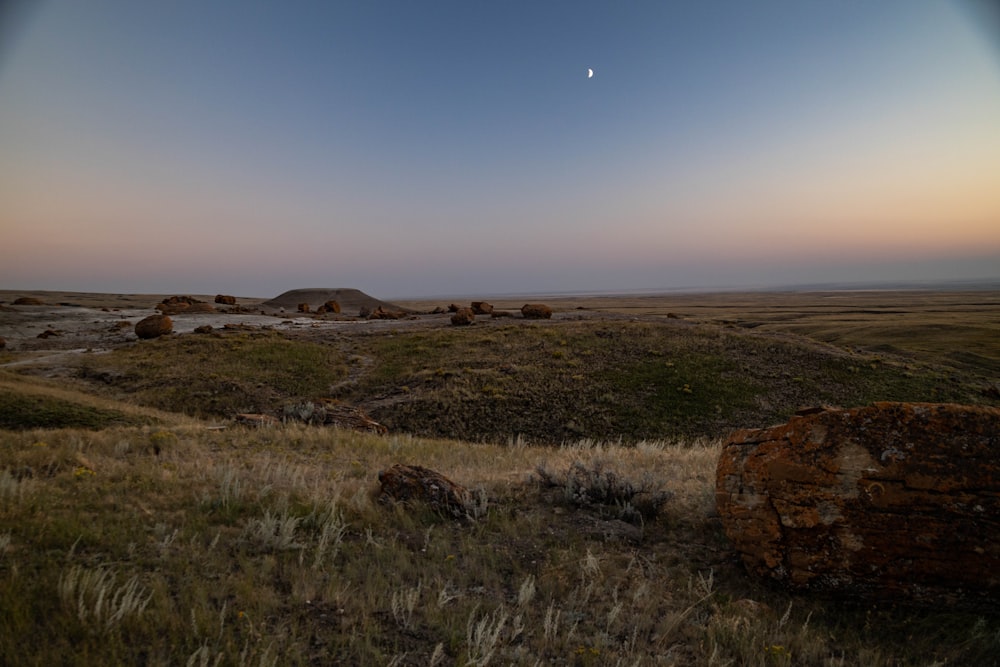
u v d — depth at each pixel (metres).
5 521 5.20
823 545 5.23
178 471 8.27
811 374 33.00
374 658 3.77
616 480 8.03
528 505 7.79
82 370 33.78
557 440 25.91
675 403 29.45
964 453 5.07
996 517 4.80
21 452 8.71
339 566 5.38
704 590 5.34
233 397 30.06
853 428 5.54
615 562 5.91
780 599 5.23
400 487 7.76
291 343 42.59
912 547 4.95
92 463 8.54
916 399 29.80
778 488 5.58
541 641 4.22
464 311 52.44
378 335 47.47
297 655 3.65
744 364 34.34
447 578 5.34
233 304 93.00
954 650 4.29
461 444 16.38
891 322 84.25
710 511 7.20
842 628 4.80
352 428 17.50
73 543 4.92
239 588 4.48
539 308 55.69
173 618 3.86
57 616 3.67
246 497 7.06
